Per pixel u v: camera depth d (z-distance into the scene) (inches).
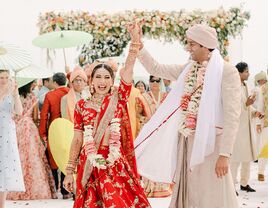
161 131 203.6
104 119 192.4
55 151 330.6
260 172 417.7
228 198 191.8
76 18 427.2
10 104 278.1
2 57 285.4
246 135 356.2
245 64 359.3
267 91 397.1
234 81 190.4
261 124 404.2
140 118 344.8
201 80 195.5
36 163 343.3
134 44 193.8
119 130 192.7
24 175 341.7
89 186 189.5
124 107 195.3
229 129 186.4
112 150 189.3
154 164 204.2
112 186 187.2
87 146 189.6
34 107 354.3
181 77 202.1
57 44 381.4
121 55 432.8
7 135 277.6
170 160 202.1
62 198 346.3
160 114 204.4
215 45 196.2
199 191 193.8
